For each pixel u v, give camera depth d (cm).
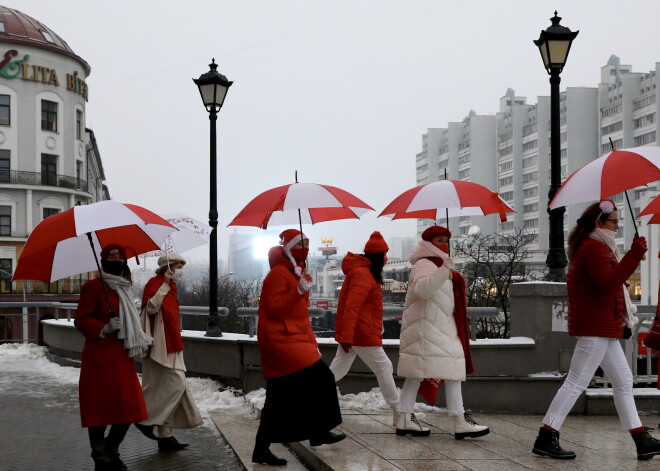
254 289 6544
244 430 779
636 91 9031
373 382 884
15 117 4897
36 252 579
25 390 1115
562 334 843
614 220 577
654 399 826
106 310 600
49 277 621
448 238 670
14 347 1636
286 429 596
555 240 873
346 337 654
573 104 9694
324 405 595
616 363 581
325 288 11450
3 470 638
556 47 873
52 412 928
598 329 571
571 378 582
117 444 613
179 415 727
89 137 5916
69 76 5184
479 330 2033
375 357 695
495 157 11456
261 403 876
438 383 663
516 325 879
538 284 847
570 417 812
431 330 655
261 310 608
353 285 666
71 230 563
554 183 875
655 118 8581
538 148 10238
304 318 612
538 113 10231
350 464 564
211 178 1119
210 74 1133
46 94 5028
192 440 765
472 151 11450
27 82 4941
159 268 739
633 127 9031
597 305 572
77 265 638
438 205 670
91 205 594
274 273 600
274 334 598
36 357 1554
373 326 692
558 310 846
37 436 783
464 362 663
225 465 659
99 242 660
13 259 4850
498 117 11425
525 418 810
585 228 579
